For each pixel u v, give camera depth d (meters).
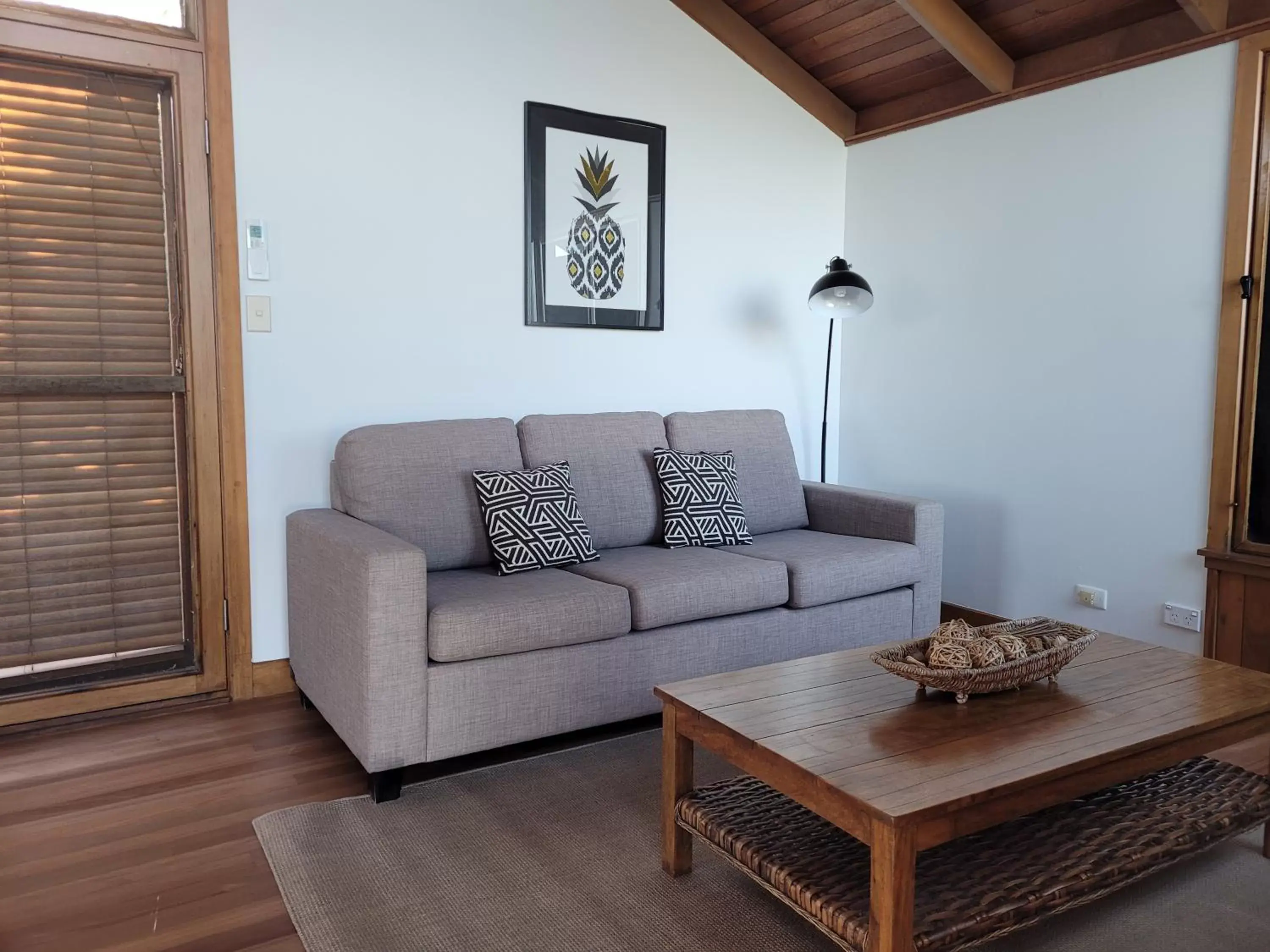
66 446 2.75
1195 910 1.87
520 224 3.44
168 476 2.91
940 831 1.45
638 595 2.64
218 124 2.85
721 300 4.02
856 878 1.63
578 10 3.51
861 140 4.27
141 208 2.81
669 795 1.96
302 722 2.82
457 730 2.35
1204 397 3.05
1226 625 3.02
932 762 1.58
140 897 1.86
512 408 3.49
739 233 4.05
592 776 2.47
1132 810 1.92
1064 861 1.70
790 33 3.92
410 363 3.25
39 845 2.06
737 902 1.87
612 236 3.67
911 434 4.11
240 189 2.90
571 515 2.98
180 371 2.90
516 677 2.43
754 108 4.04
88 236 2.74
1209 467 3.05
